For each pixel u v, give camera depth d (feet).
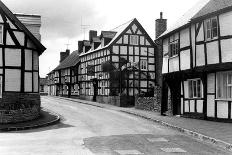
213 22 65.87
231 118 63.36
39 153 37.76
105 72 152.05
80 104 138.00
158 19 112.57
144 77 149.38
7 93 79.00
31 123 66.80
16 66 80.28
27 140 47.44
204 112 69.82
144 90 148.87
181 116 79.66
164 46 88.02
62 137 50.01
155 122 71.20
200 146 42.37
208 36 67.26
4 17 79.82
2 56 79.25
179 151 38.91
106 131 56.39
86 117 82.38
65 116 84.69
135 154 37.19
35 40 82.69
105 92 151.74
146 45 152.76
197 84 73.97
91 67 165.27
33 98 82.64
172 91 85.66
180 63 77.97
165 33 85.51
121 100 130.21
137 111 99.60
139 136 50.26
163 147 41.42
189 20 70.79
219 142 43.19
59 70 232.12
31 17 96.63
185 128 56.24
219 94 66.33
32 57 82.89
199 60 68.95
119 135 51.34
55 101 153.07
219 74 66.18
